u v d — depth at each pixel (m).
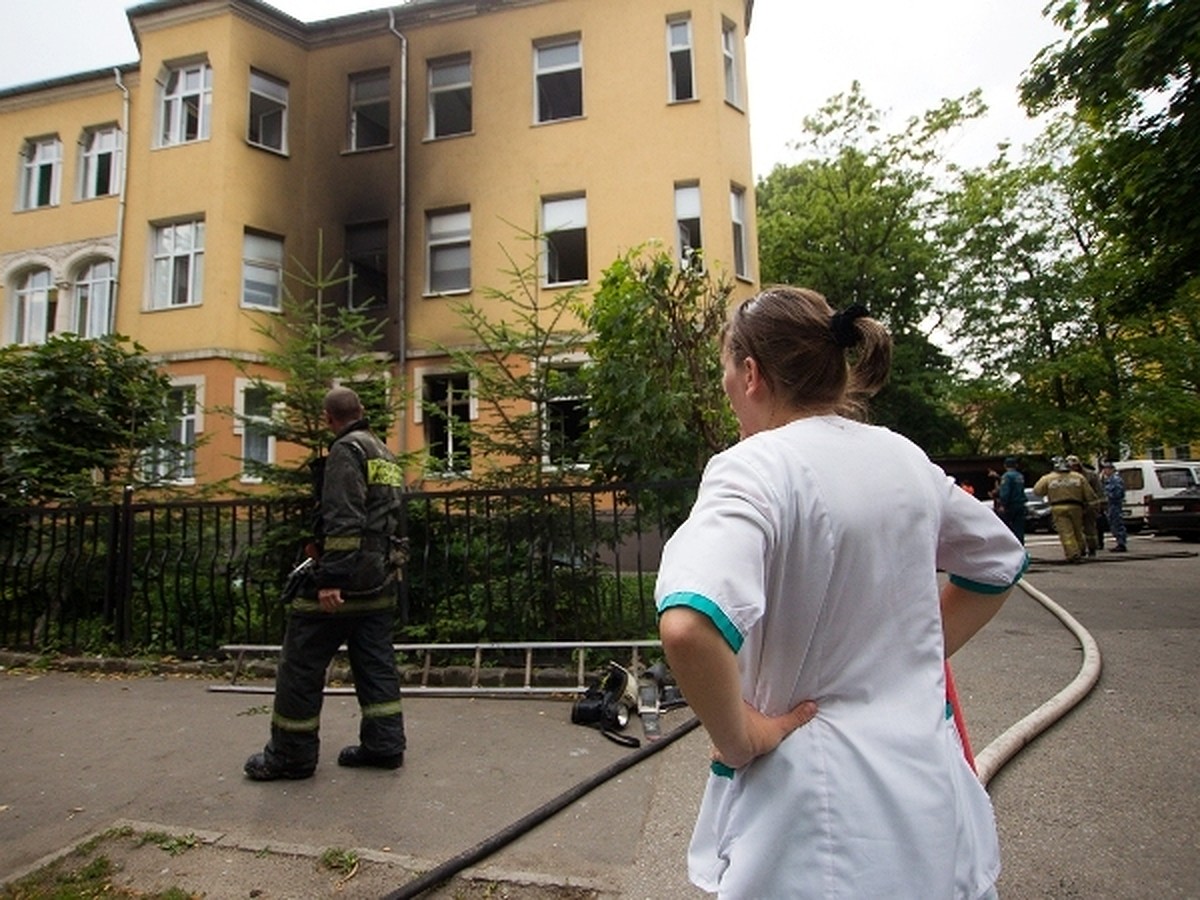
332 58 15.95
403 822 2.96
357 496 3.47
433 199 15.07
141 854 2.73
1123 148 8.16
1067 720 3.84
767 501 1.03
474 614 5.42
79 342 7.68
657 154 14.03
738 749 0.98
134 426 7.93
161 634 6.12
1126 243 8.91
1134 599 7.56
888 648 1.07
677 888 2.41
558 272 14.46
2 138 17.78
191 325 14.22
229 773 3.56
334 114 15.83
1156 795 2.92
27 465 7.16
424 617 5.56
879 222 23.84
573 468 5.87
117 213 16.55
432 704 4.71
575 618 5.38
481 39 15.23
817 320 1.24
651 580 5.72
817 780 1.00
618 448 5.66
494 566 5.50
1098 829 2.68
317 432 6.65
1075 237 25.36
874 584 1.07
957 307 26.66
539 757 3.68
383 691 3.58
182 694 5.13
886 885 0.95
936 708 1.08
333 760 3.71
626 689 4.33
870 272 23.81
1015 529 11.46
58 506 6.67
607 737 3.93
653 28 14.37
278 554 5.97
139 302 14.70
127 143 15.49
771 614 1.06
